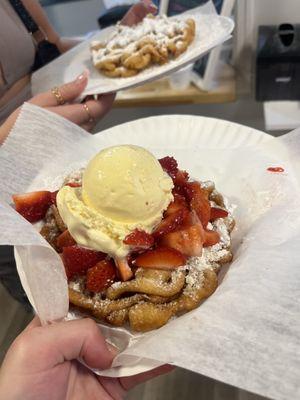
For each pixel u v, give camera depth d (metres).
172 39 0.36
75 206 0.20
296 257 0.17
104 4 0.51
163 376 0.25
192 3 0.40
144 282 0.19
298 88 0.37
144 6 0.43
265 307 0.15
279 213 0.20
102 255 0.20
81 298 0.20
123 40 0.38
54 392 0.17
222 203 0.23
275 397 0.13
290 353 0.14
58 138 0.27
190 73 0.40
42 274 0.18
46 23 0.44
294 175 0.22
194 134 0.27
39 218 0.24
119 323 0.19
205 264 0.20
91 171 0.20
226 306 0.16
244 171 0.23
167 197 0.21
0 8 0.38
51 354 0.17
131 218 0.19
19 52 0.38
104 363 0.18
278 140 0.24
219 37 0.35
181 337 0.15
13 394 0.16
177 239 0.20
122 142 0.27
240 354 0.14
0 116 0.37
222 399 0.24
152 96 0.40
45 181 0.25
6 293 0.30
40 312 0.18
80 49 0.41
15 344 0.17
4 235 0.16
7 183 0.25
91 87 0.35
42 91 0.37
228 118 0.42
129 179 0.19
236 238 0.22
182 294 0.19
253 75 0.40
